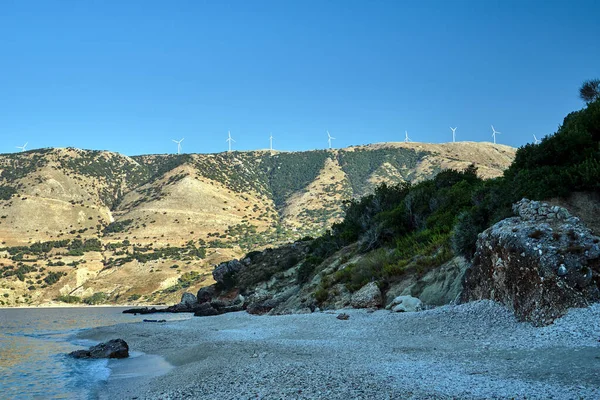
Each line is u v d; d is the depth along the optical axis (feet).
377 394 31.94
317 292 124.26
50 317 224.94
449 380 34.47
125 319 206.49
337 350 54.65
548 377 32.30
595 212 57.77
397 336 59.11
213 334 94.48
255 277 254.47
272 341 68.13
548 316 48.21
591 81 91.86
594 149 66.90
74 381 54.95
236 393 36.63
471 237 79.15
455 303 72.54
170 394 40.78
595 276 48.47
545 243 53.16
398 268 101.45
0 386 52.08
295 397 33.12
